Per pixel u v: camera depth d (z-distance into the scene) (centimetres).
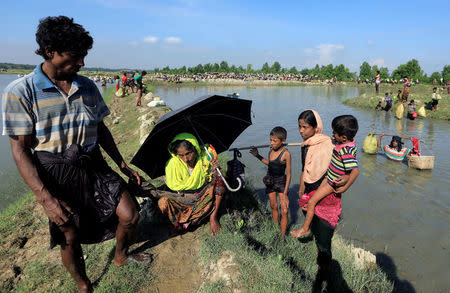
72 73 229
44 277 312
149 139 334
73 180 238
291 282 293
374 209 588
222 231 366
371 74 6781
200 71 8594
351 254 428
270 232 420
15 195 627
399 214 569
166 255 338
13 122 206
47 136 226
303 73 9219
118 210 268
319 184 327
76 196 245
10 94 202
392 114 1806
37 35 205
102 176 264
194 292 285
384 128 1377
